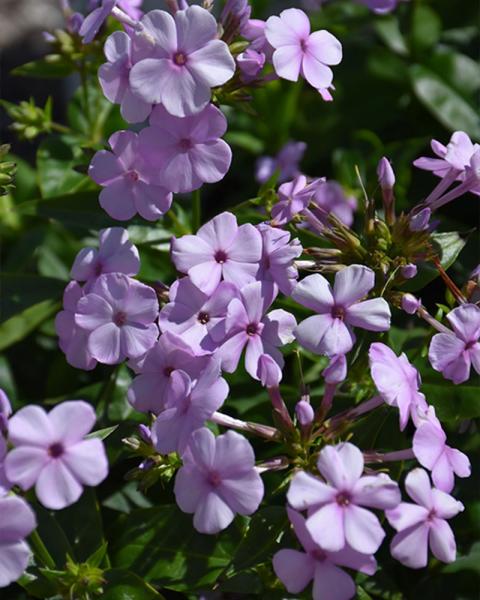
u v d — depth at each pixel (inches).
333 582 16.7
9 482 16.5
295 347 21.7
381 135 27.4
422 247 19.1
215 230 18.2
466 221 25.6
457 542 20.8
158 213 18.7
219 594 20.2
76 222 21.6
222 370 17.8
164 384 17.9
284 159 27.0
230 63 17.9
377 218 19.3
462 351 18.1
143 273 21.9
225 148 18.3
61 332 18.9
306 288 17.7
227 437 16.8
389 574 20.6
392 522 16.6
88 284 18.5
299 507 16.4
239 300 17.7
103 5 18.7
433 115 27.2
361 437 18.8
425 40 26.8
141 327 17.9
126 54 18.1
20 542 16.4
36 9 40.8
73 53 22.6
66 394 23.6
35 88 36.9
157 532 19.5
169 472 18.6
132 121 18.2
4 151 19.7
